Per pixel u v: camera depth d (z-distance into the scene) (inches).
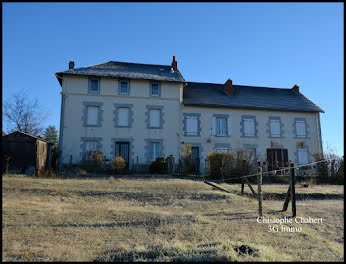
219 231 238.2
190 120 840.9
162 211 317.4
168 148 812.0
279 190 474.6
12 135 620.4
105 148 777.6
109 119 792.3
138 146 796.0
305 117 920.9
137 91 821.2
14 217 273.7
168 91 839.7
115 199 388.5
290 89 1058.1
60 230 241.8
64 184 472.4
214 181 577.3
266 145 875.4
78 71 793.6
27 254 187.8
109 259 179.2
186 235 228.2
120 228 251.3
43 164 683.4
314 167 730.2
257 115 888.9
